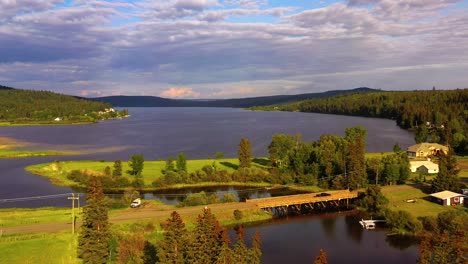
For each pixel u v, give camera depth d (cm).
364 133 16900
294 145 14425
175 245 5097
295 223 8956
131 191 10825
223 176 12925
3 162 16438
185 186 12450
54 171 13950
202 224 5125
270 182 12694
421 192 10612
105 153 19625
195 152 19925
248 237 8019
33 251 6456
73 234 7294
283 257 7025
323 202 10319
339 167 12319
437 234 6044
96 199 6028
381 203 9619
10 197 10925
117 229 7706
